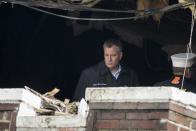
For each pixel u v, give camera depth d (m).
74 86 34.19
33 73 34.41
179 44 32.66
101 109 21.72
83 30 33.19
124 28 32.50
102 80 25.86
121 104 21.59
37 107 23.52
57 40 33.97
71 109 23.89
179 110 21.33
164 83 24.92
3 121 22.59
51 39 34.00
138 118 21.38
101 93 21.75
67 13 32.97
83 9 25.56
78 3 26.55
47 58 34.22
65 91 34.22
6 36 33.94
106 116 21.64
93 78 25.86
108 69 25.88
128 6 30.84
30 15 33.66
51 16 33.47
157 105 21.27
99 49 33.75
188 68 24.94
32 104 23.28
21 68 34.44
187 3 26.03
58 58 34.16
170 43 32.75
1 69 34.31
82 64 34.09
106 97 21.70
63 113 23.42
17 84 34.34
